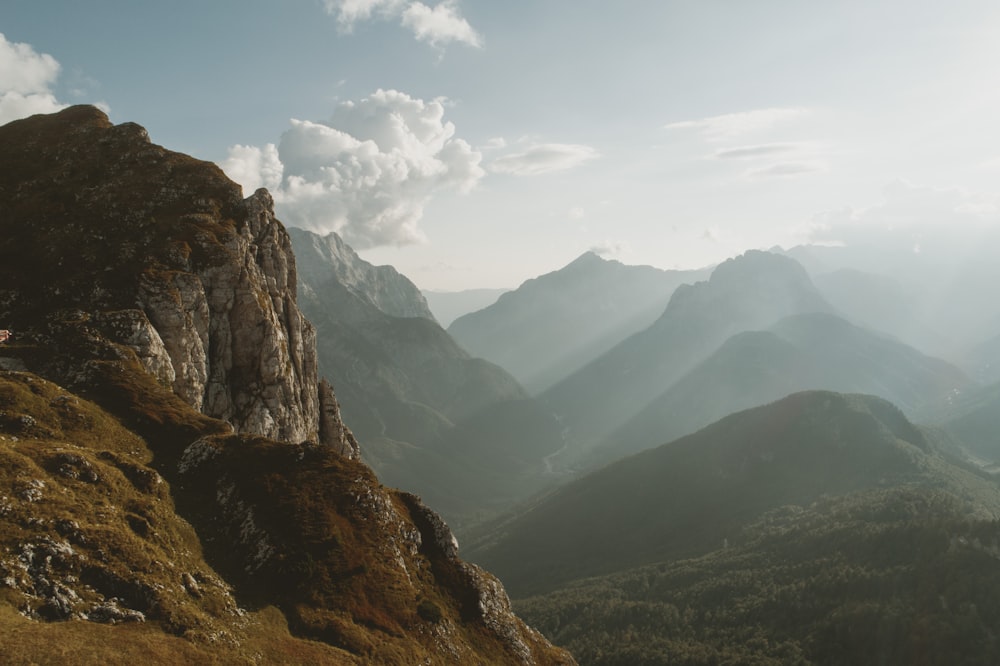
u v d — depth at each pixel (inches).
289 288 6318.9
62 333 4183.1
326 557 3115.2
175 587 2432.3
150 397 3944.4
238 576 2847.0
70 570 2208.4
